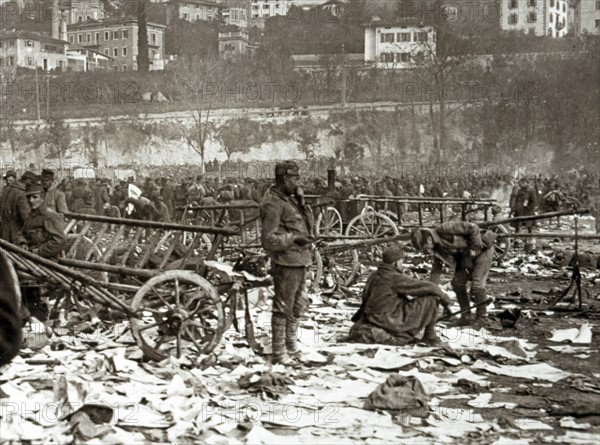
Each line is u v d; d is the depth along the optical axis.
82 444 5.41
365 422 6.11
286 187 8.27
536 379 7.60
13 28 141.50
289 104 102.81
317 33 140.50
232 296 8.58
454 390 7.16
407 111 92.94
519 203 24.83
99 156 92.75
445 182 53.41
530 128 85.94
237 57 122.38
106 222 8.96
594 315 11.30
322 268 13.17
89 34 146.00
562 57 95.69
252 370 7.63
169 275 8.02
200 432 5.75
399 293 9.27
